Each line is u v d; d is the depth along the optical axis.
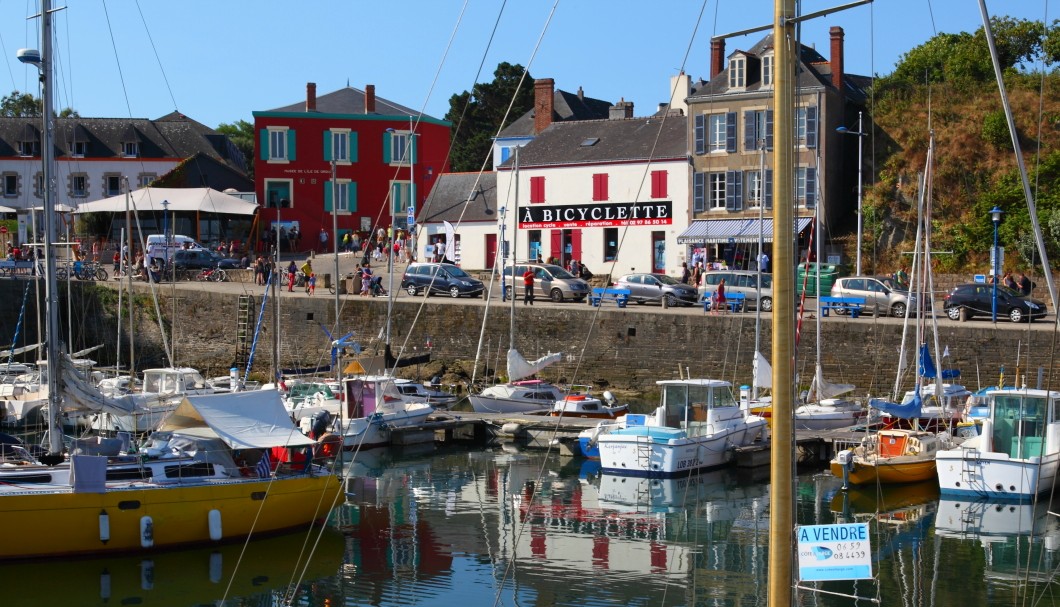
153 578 19.25
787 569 10.15
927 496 25.59
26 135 71.62
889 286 42.09
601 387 43.31
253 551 20.88
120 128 74.69
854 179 56.12
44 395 34.03
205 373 46.62
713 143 54.22
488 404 37.00
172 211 56.97
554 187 57.72
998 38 57.09
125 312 50.47
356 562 20.44
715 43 55.81
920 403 28.83
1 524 18.75
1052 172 49.25
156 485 20.14
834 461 26.08
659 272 55.50
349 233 64.06
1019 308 39.38
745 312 42.88
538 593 18.59
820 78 53.88
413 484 27.92
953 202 51.53
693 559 20.61
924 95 55.78
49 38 21.53
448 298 48.34
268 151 66.44
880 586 18.56
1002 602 17.67
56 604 18.11
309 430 28.69
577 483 28.11
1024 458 24.56
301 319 47.75
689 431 29.23
